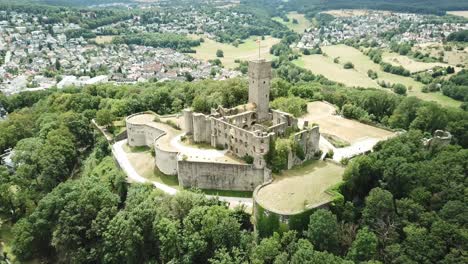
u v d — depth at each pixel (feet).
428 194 379.55
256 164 429.79
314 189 392.68
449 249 334.85
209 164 441.27
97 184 456.04
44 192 525.34
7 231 492.13
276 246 335.88
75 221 420.36
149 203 404.77
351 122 622.95
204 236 368.07
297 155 451.94
